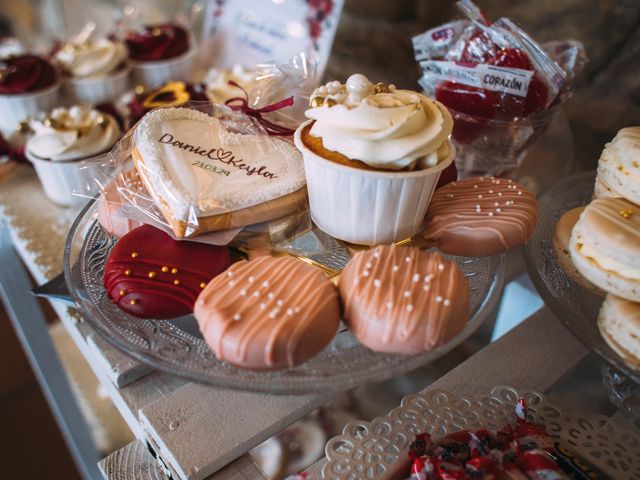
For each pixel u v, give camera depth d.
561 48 0.30
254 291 0.19
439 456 0.18
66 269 0.23
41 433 0.47
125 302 0.21
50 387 0.37
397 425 0.21
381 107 0.21
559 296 0.22
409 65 0.40
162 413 0.21
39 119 0.33
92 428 0.35
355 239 0.24
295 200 0.25
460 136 0.30
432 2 0.39
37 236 0.31
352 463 0.19
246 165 0.25
